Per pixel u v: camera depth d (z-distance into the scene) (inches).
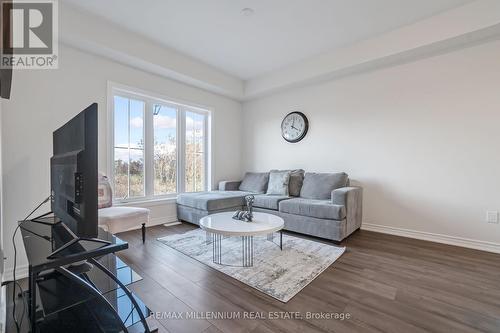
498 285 70.4
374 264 85.2
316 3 92.0
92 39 100.0
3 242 80.4
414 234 117.6
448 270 80.4
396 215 123.1
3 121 81.4
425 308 59.3
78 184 42.9
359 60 121.2
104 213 95.3
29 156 88.1
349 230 114.0
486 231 100.3
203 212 129.1
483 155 100.9
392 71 123.3
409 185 119.3
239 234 77.4
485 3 89.1
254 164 187.8
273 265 83.7
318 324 53.5
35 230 58.6
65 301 49.2
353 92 136.9
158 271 79.4
